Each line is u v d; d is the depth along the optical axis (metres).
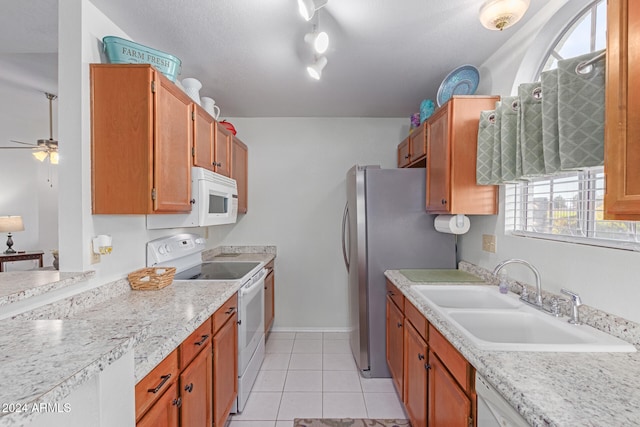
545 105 1.29
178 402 1.18
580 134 1.14
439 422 1.35
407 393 1.85
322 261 3.35
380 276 2.41
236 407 1.99
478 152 1.79
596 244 1.27
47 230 4.48
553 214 1.57
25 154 4.23
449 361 1.25
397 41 1.83
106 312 1.32
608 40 0.82
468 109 1.86
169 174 1.57
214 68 2.17
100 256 1.49
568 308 1.32
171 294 1.61
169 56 1.63
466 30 1.72
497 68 1.95
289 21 1.62
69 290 1.30
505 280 1.75
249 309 2.17
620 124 0.79
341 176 3.33
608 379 0.83
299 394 2.20
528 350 1.01
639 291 1.05
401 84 2.44
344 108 3.01
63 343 0.59
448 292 1.84
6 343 0.58
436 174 2.11
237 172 2.91
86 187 1.40
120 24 1.63
